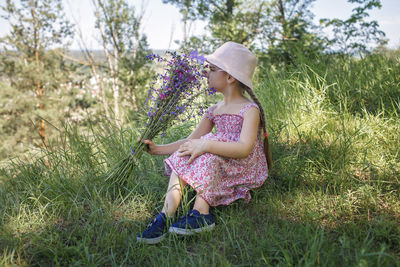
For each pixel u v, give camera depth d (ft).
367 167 7.13
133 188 6.93
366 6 17.76
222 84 6.52
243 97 6.66
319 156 7.76
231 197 6.25
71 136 8.27
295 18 20.29
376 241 5.06
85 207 6.70
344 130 8.42
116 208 6.40
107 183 7.26
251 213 6.23
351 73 12.51
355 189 6.66
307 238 4.83
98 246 5.31
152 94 6.85
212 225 5.66
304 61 14.24
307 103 10.55
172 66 6.43
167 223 5.57
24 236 5.49
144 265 4.97
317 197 6.56
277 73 14.71
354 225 5.32
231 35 21.67
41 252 5.19
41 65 43.45
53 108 42.16
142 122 9.50
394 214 5.81
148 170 7.84
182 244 5.42
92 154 8.06
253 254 4.95
